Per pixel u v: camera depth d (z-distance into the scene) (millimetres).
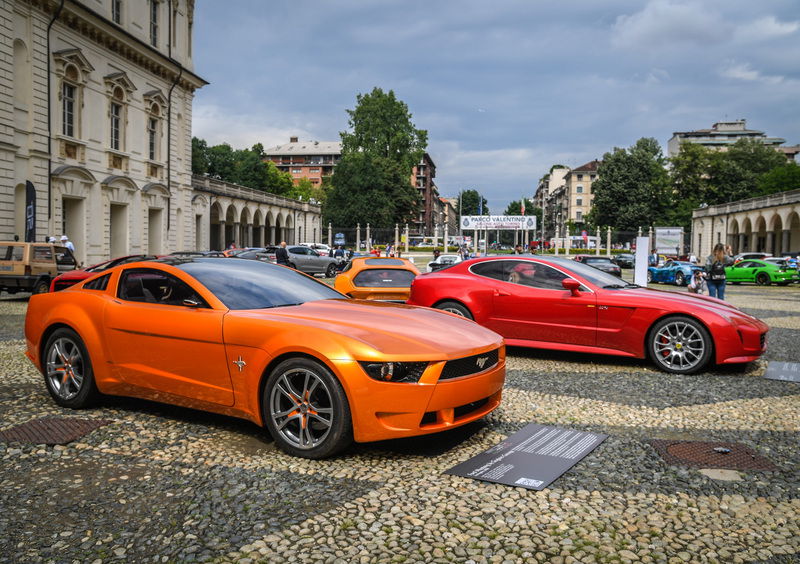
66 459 3842
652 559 2613
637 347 7004
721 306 7039
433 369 3734
